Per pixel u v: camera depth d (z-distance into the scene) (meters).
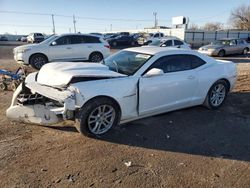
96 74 4.26
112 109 4.34
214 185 3.14
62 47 12.14
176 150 3.96
